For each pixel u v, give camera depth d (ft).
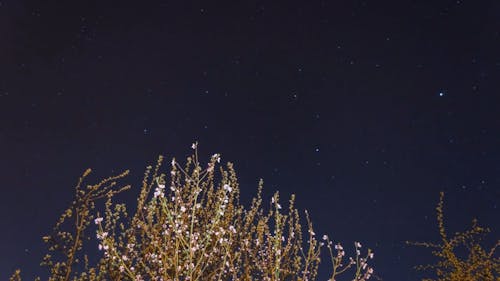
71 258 19.66
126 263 19.54
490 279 22.04
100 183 20.42
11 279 18.74
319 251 19.42
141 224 19.81
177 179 19.71
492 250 22.41
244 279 20.40
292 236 20.65
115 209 20.61
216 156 18.01
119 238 20.36
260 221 21.07
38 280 19.33
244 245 20.88
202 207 20.84
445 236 23.25
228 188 18.28
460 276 22.30
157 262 19.25
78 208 20.16
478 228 22.72
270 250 20.27
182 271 18.34
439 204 23.67
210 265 20.26
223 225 20.21
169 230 18.74
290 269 20.71
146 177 20.84
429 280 23.47
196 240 18.67
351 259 18.74
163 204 16.96
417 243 23.84
